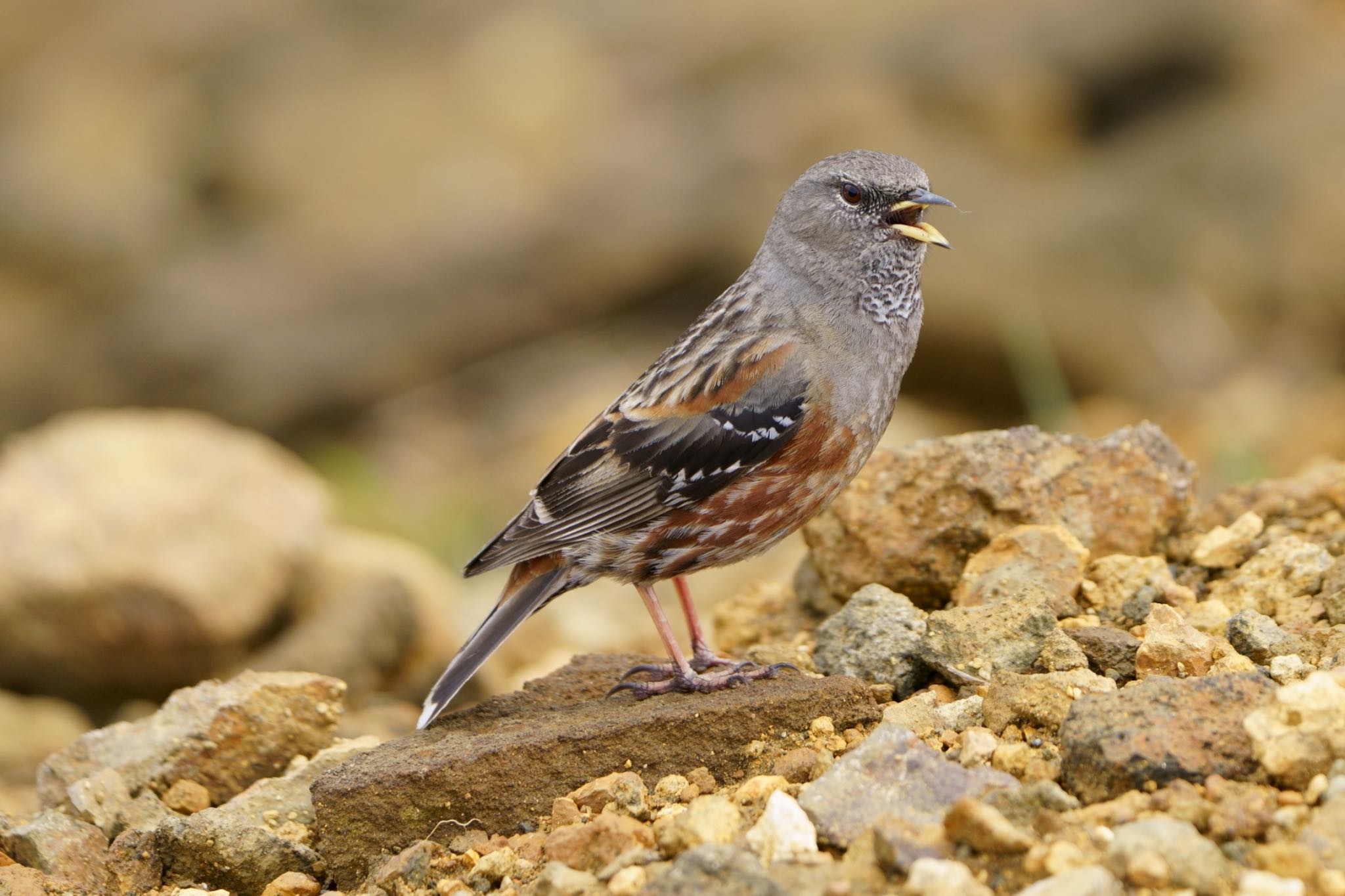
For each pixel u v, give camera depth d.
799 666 8.55
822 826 6.12
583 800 6.91
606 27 29.56
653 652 12.36
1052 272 22.28
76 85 30.75
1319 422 18.31
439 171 27.78
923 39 25.55
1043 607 7.80
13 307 27.02
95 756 8.39
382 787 6.98
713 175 25.47
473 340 25.42
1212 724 6.11
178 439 14.26
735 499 8.30
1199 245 22.34
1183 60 24.48
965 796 6.05
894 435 21.08
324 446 24.59
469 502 20.38
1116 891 5.33
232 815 7.61
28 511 13.40
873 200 8.48
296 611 13.74
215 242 27.69
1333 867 5.34
